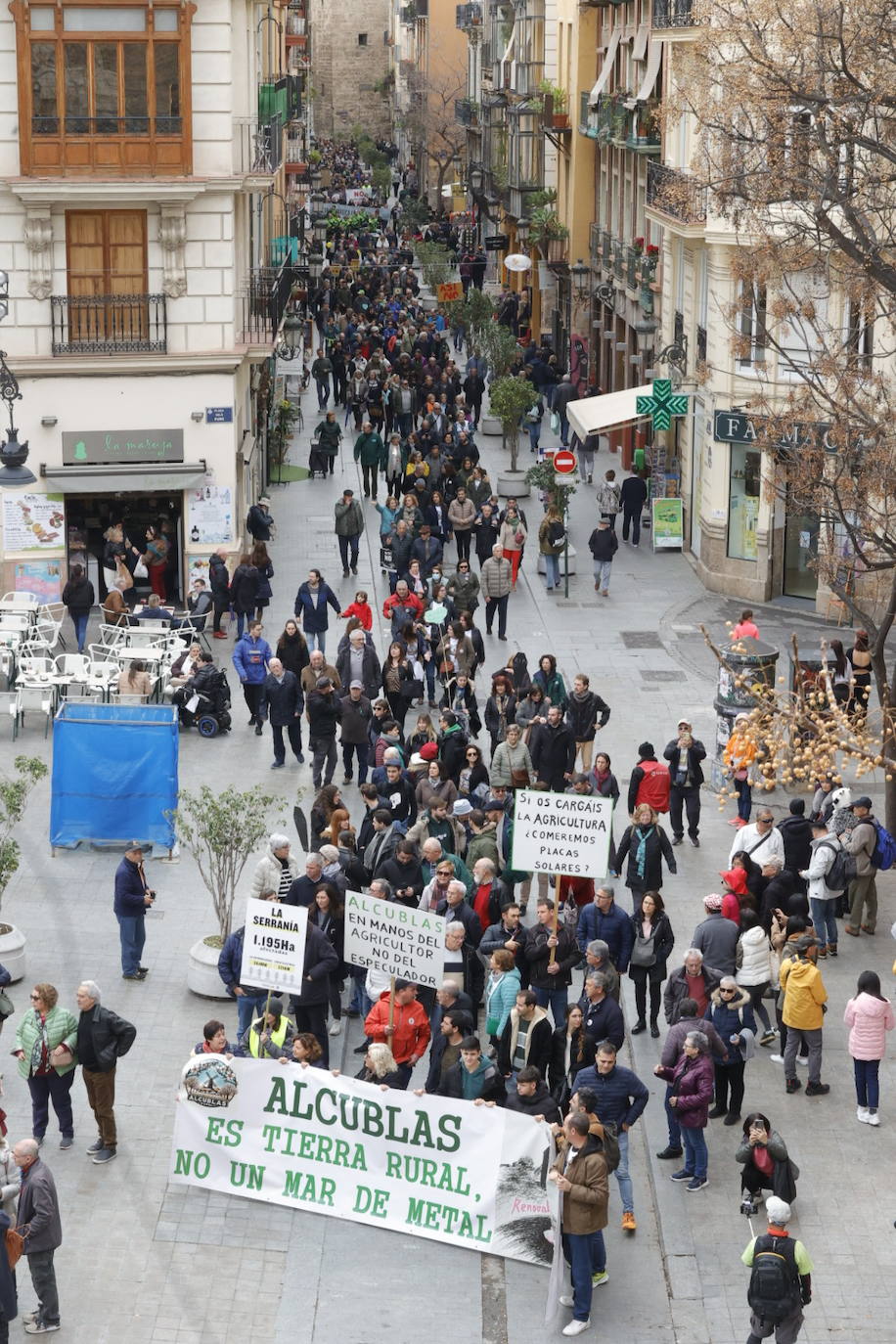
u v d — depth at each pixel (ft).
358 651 126.11
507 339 247.29
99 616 161.07
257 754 130.82
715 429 168.45
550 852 86.48
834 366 111.86
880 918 104.94
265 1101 75.56
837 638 157.17
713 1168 79.10
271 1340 67.36
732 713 121.39
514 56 323.98
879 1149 80.64
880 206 108.78
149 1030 89.20
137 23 151.02
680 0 184.24
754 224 119.85
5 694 140.05
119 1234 73.36
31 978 94.32
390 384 226.99
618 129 224.94
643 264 207.31
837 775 99.45
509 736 112.16
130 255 156.87
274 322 170.81
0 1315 61.93
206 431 160.04
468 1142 73.56
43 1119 78.59
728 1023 81.00
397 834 94.43
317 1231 74.38
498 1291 71.20
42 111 151.33
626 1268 72.74
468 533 173.68
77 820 111.24
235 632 157.89
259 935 79.10
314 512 201.57
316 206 419.54
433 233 395.55
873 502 127.13
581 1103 70.03
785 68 109.29
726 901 93.50
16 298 155.43
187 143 153.48
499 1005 79.92
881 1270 71.82
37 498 158.61
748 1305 68.03
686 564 183.42
